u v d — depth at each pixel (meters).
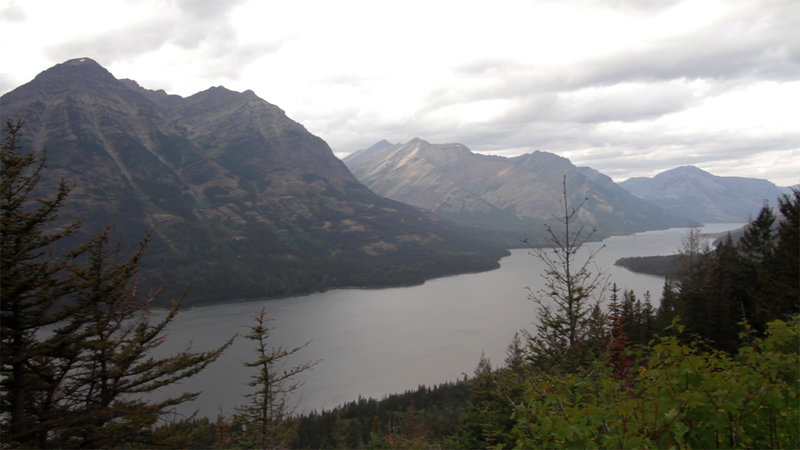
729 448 4.66
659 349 5.42
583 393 7.15
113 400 18.30
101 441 16.25
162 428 17.97
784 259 31.95
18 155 16.44
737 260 45.50
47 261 16.67
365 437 59.91
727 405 4.54
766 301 32.00
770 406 4.59
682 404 4.69
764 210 46.06
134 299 19.20
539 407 5.86
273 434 25.94
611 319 17.09
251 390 86.88
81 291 17.45
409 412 51.06
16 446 14.69
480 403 17.16
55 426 15.50
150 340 19.47
